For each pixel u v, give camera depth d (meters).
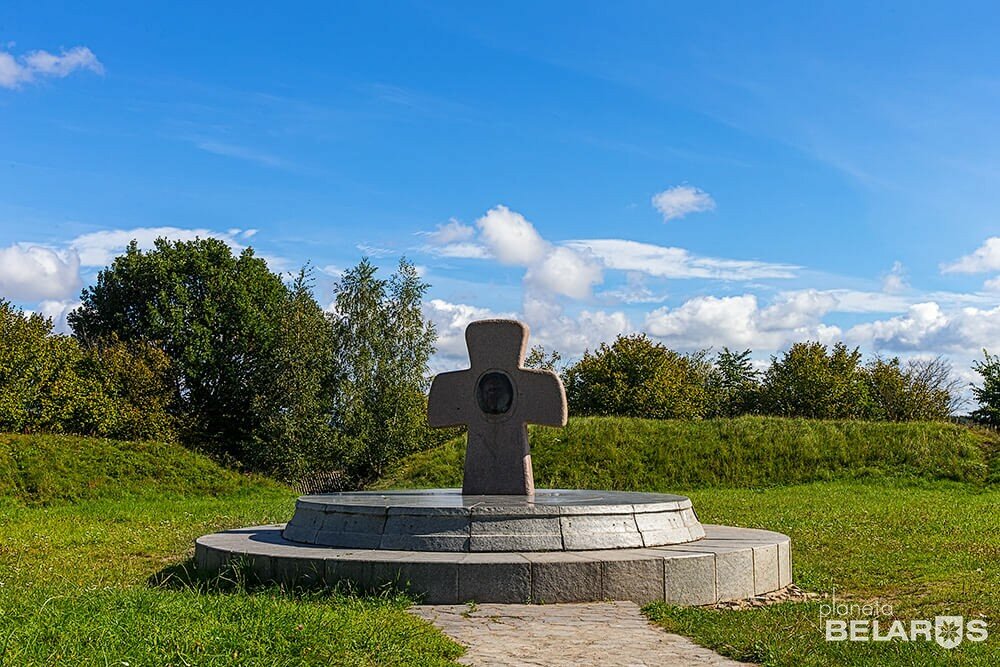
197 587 10.25
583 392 52.06
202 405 45.88
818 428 30.98
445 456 29.92
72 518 18.98
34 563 12.91
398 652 7.14
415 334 40.69
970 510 20.41
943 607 9.77
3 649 6.29
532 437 30.41
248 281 48.25
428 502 11.60
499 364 13.70
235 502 24.67
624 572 9.98
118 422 39.78
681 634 8.47
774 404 54.31
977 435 30.67
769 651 7.59
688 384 54.53
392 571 9.87
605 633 8.45
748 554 10.85
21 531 16.41
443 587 9.78
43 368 36.78
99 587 10.12
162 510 21.31
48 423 36.38
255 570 10.46
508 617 9.12
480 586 9.77
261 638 7.00
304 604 8.95
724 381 65.06
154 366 43.12
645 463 28.86
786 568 11.70
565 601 9.81
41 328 40.44
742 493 25.33
